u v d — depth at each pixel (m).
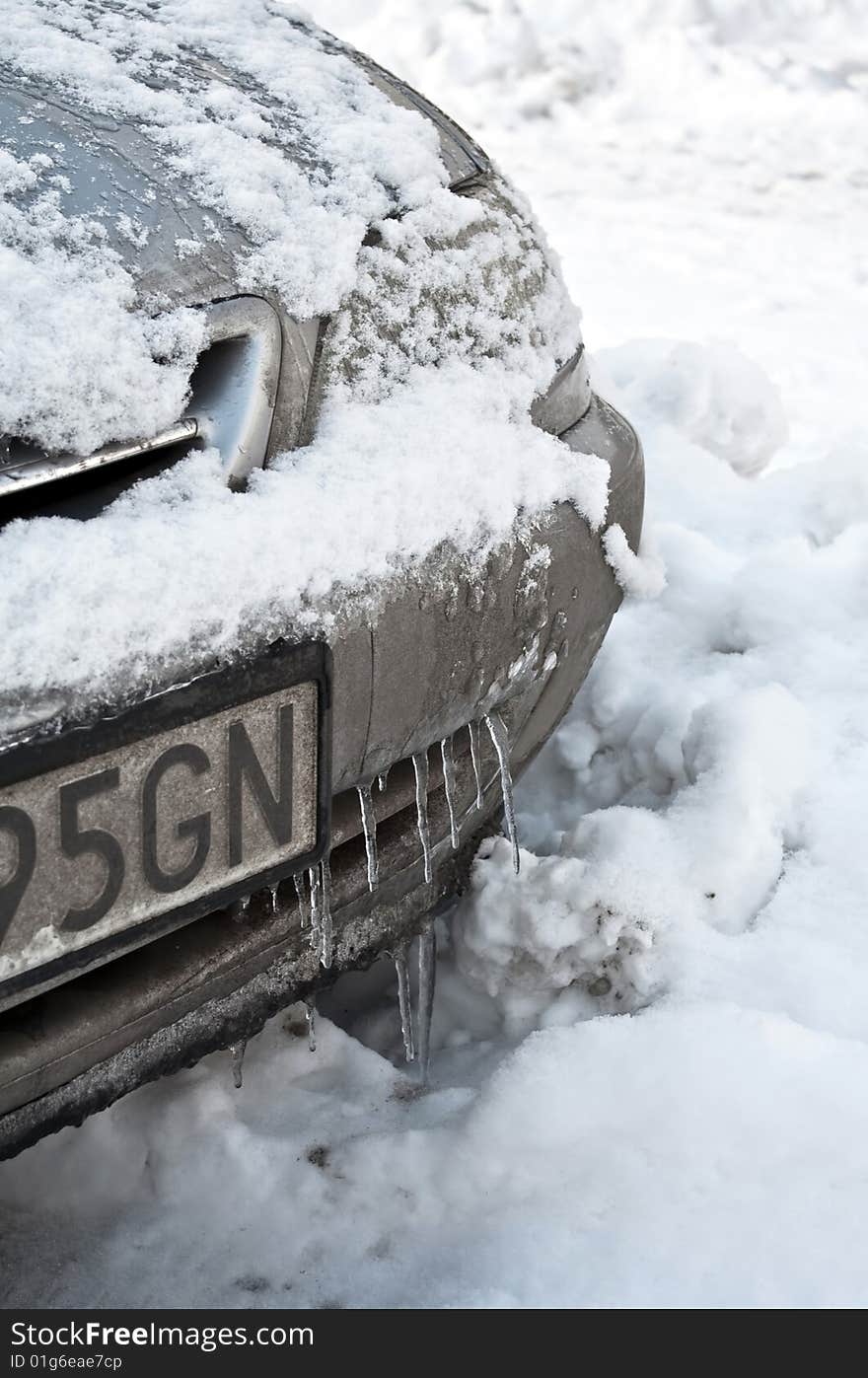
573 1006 2.14
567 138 8.39
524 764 2.12
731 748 2.36
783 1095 1.86
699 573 2.94
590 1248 1.74
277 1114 1.99
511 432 1.82
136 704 1.37
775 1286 1.68
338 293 1.66
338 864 1.80
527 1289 1.70
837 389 4.92
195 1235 1.83
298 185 1.71
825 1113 1.84
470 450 1.72
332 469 1.60
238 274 1.58
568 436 1.98
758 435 3.66
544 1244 1.75
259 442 1.57
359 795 1.75
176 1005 1.64
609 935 2.12
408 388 1.72
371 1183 1.88
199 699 1.42
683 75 9.09
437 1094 2.02
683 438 3.55
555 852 2.41
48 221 1.49
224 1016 1.74
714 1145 1.83
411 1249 1.80
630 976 2.12
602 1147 1.86
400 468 1.64
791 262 6.38
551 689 2.02
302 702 1.52
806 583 2.87
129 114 1.68
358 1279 1.77
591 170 7.80
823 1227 1.73
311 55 2.00
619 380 3.74
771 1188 1.78
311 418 1.63
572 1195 1.81
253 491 1.54
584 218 6.95
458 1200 1.85
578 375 2.06
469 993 2.20
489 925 2.16
